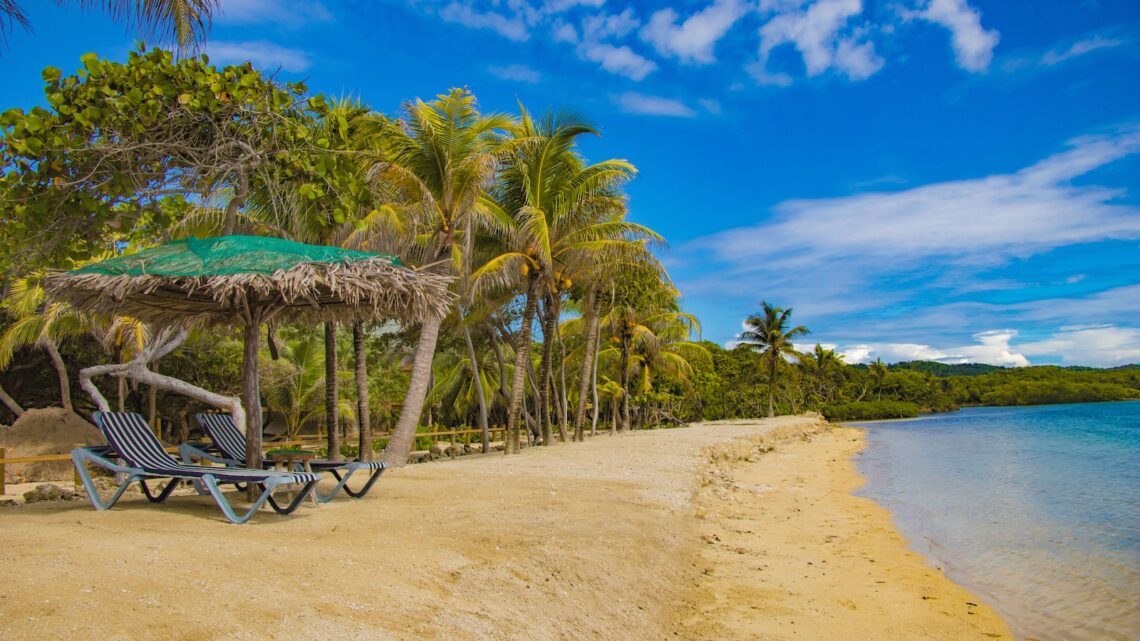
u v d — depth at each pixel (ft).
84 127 25.98
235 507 25.25
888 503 45.39
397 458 51.44
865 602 22.76
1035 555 30.42
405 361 118.93
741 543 29.73
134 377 43.78
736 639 18.53
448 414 131.23
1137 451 86.69
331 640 12.28
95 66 25.79
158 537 17.60
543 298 78.64
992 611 22.65
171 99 27.20
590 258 66.74
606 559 21.81
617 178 66.13
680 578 23.31
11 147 25.04
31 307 55.16
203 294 26.61
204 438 98.48
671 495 36.81
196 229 43.45
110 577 13.61
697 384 159.94
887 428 183.83
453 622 14.52
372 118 50.93
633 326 109.50
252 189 38.40
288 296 24.81
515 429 66.90
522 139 56.18
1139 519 39.29
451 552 19.25
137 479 24.66
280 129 29.58
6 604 11.67
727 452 74.13
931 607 22.72
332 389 53.98
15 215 26.25
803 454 93.04
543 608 16.92
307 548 17.88
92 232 28.63
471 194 54.85
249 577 14.64
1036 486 54.70
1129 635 20.57
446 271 54.60
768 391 207.51
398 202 54.65
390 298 27.22
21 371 79.10
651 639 17.79
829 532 34.04
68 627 10.95
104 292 22.84
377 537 20.27
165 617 11.89
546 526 24.58
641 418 169.17
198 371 77.77
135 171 27.40
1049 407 314.76
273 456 26.76
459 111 54.44
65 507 25.04
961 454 87.61
